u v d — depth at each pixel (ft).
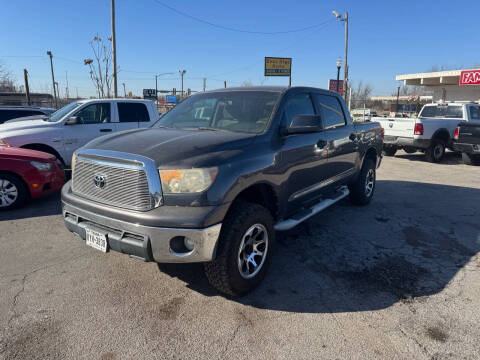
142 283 11.24
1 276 11.51
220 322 9.36
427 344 8.61
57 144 25.12
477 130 34.22
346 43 86.33
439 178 29.27
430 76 97.60
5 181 17.99
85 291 10.71
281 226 12.24
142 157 9.30
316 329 9.13
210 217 8.96
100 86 68.69
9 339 8.54
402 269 12.51
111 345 8.41
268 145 11.32
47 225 16.22
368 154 20.13
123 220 9.29
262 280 11.19
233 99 13.38
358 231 16.19
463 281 11.71
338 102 16.94
